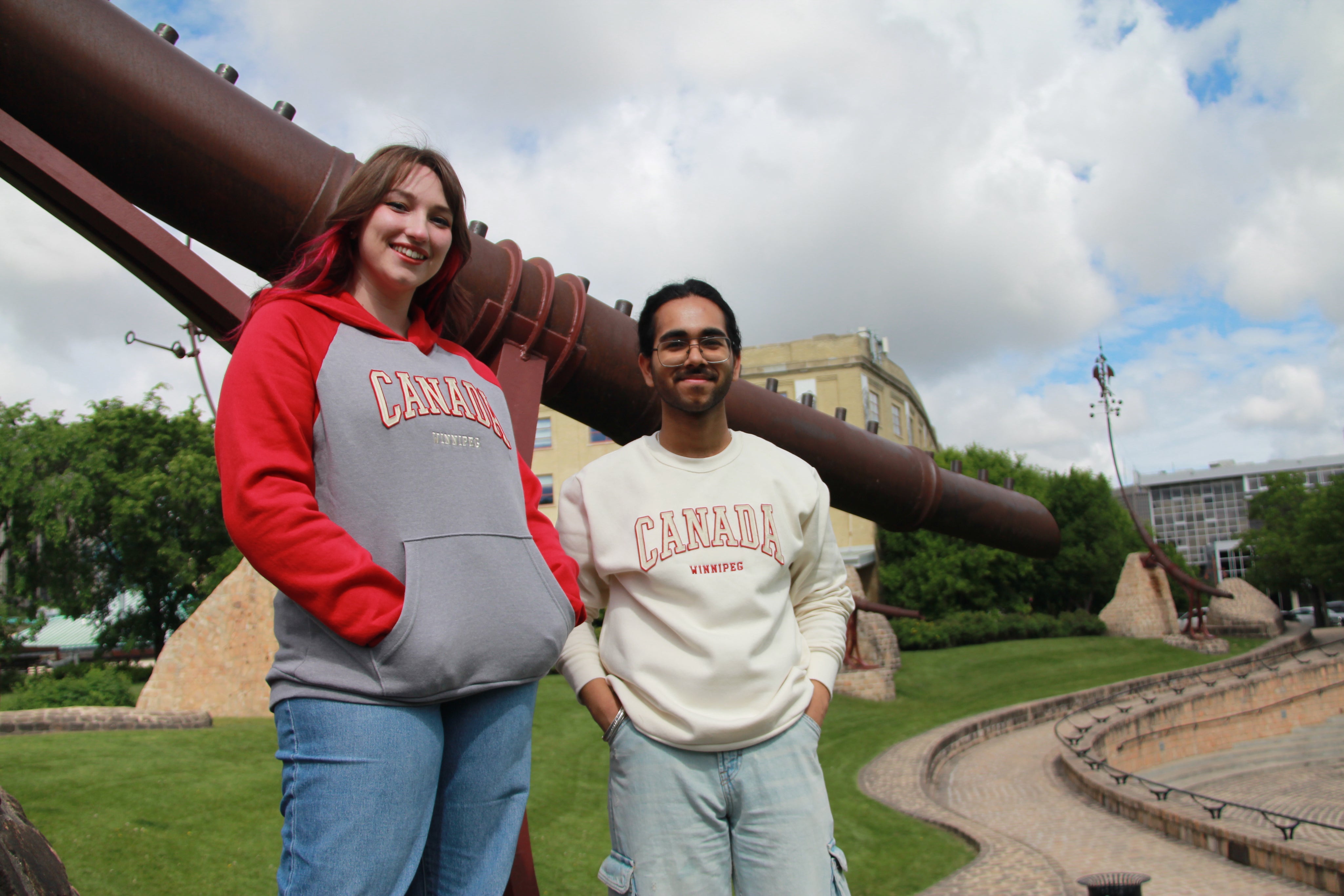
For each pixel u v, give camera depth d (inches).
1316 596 2149.4
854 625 861.8
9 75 104.7
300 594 50.8
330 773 52.2
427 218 65.2
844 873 81.3
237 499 51.1
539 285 138.4
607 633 86.4
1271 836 387.5
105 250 112.3
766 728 79.4
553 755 413.1
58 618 1512.1
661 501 86.4
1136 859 397.7
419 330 67.7
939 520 220.1
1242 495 3991.1
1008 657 1053.8
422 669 53.1
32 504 1001.5
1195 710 838.5
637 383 150.9
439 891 58.6
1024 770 608.1
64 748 295.0
